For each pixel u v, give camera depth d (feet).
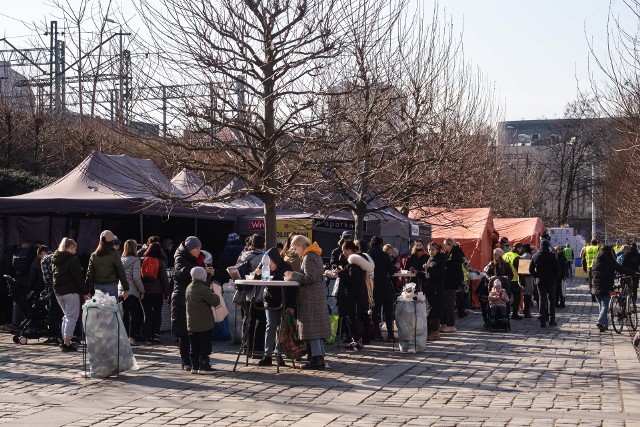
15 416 32.65
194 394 37.50
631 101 64.75
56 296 52.16
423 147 74.54
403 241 88.53
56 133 106.63
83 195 62.54
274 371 44.47
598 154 219.41
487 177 114.52
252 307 46.29
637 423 30.63
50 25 106.42
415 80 76.69
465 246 100.01
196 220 74.49
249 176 55.88
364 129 59.26
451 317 68.59
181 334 44.52
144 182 58.13
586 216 285.84
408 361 48.98
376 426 30.50
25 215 69.00
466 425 30.55
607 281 67.87
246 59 55.16
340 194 72.79
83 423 31.32
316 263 44.93
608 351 54.75
